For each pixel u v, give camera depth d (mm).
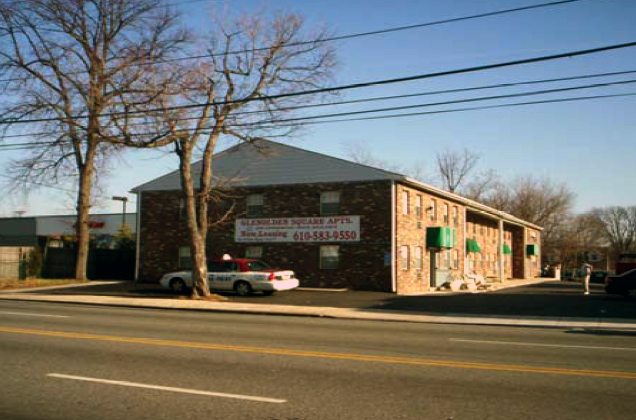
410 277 31609
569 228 91000
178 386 8078
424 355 10773
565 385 8273
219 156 34438
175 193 35312
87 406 7031
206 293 25125
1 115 29625
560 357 10664
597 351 11453
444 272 36281
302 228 31859
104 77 28609
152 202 35844
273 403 7199
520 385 8258
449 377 8781
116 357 10336
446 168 70500
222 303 23109
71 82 29172
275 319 18172
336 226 31047
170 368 9359
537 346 12141
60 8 29734
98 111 28141
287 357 10461
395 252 29859
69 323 15562
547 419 6594
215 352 10961
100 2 30766
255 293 28031
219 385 8156
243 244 33188
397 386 8164
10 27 29344
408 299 25375
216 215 34125
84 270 34375
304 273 31578
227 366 9570
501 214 47250
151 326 15234
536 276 67812
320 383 8328
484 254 50062
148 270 35438
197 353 10836
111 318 17219
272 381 8438
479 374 9008
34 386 8047
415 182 31234
